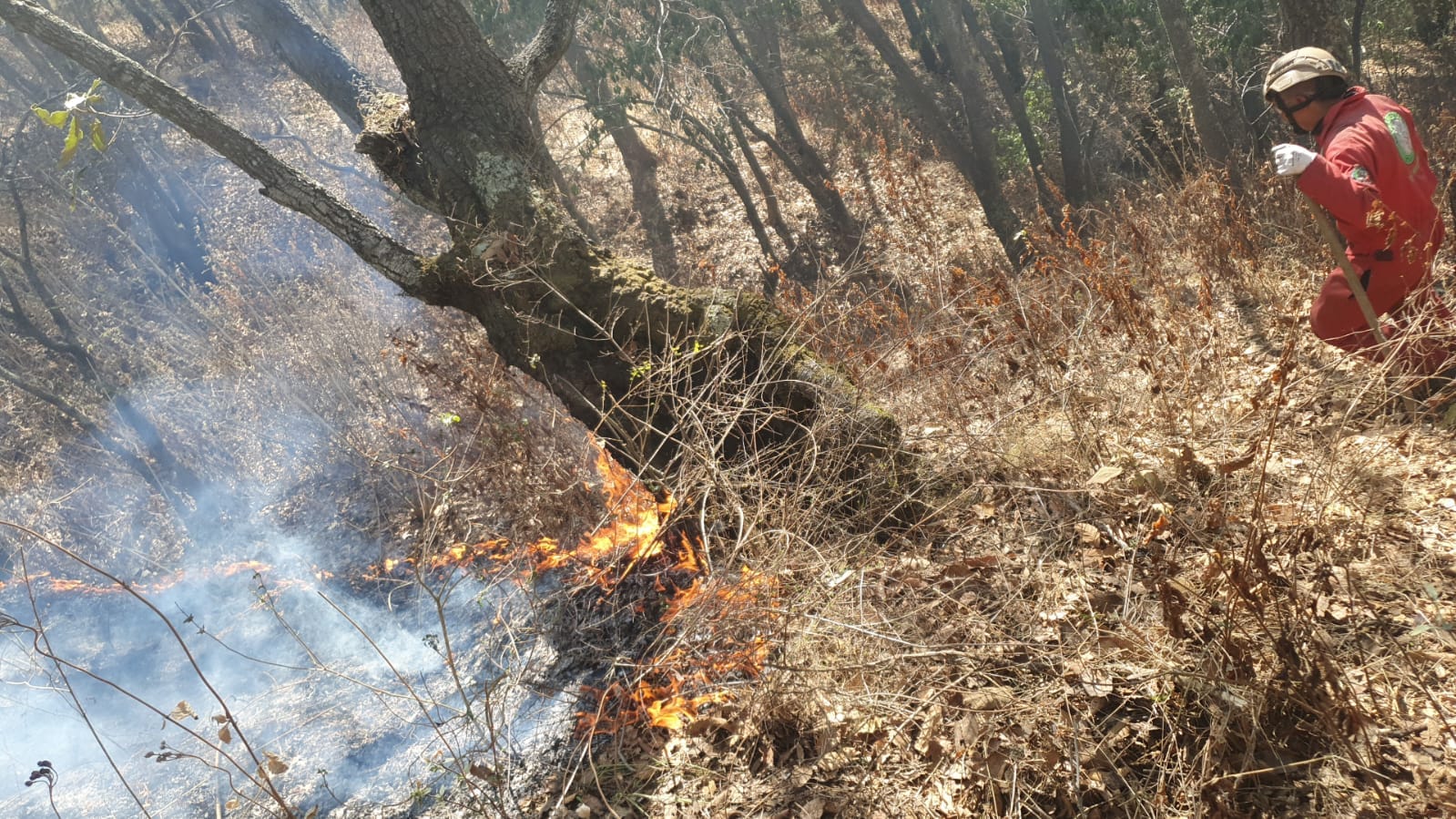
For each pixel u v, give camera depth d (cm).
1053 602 292
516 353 422
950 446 390
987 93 1515
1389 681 237
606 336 402
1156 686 253
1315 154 322
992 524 346
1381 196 322
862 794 263
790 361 385
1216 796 223
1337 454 294
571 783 296
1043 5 1224
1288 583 251
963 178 1370
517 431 454
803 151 1474
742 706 298
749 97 1639
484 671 386
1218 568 239
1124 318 402
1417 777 217
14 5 421
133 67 431
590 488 449
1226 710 238
